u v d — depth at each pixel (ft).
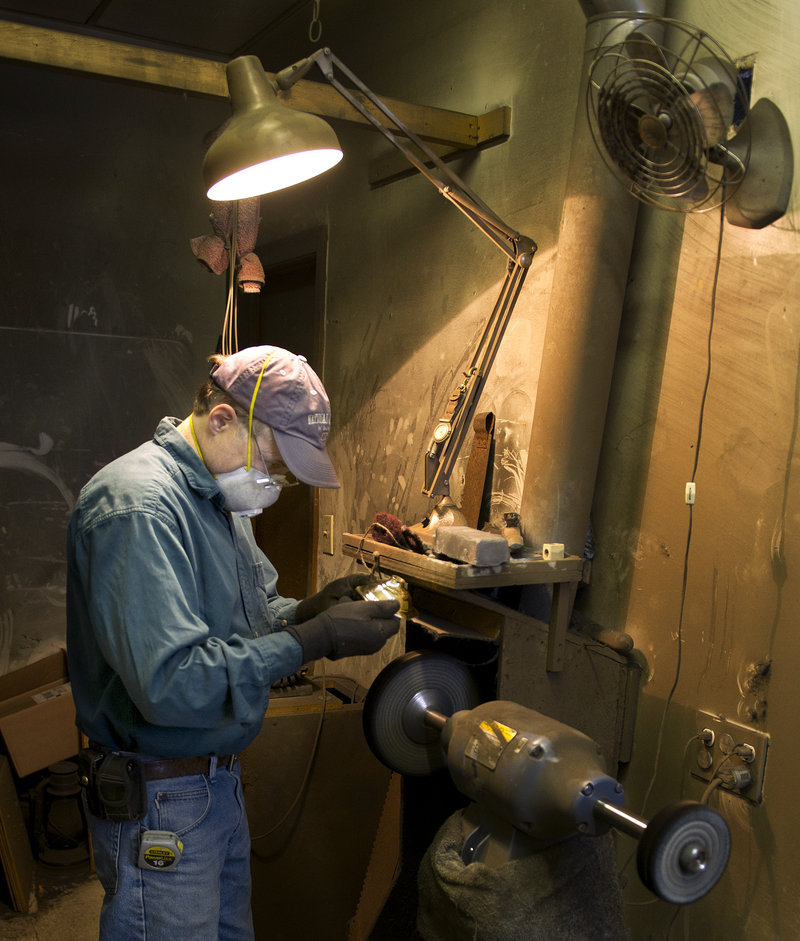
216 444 5.18
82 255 12.02
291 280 12.68
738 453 5.94
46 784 10.23
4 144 11.52
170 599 4.60
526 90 7.67
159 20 11.23
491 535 5.78
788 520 5.59
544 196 7.47
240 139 5.25
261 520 13.48
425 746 6.06
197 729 5.00
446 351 8.79
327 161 5.90
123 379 12.35
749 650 5.84
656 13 6.09
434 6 8.89
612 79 5.35
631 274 6.79
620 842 6.78
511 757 4.69
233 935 5.78
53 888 9.49
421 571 5.94
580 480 6.52
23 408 11.79
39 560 11.95
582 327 6.39
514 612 6.10
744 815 5.86
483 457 7.86
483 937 4.69
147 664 4.49
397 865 6.82
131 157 12.22
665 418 6.51
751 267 5.83
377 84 9.90
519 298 7.77
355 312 10.46
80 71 6.47
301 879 7.80
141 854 5.00
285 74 5.98
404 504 9.46
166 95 12.33
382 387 9.91
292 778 7.75
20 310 11.72
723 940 5.97
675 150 5.11
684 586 6.33
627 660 6.64
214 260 7.83
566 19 7.20
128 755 5.05
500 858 4.88
